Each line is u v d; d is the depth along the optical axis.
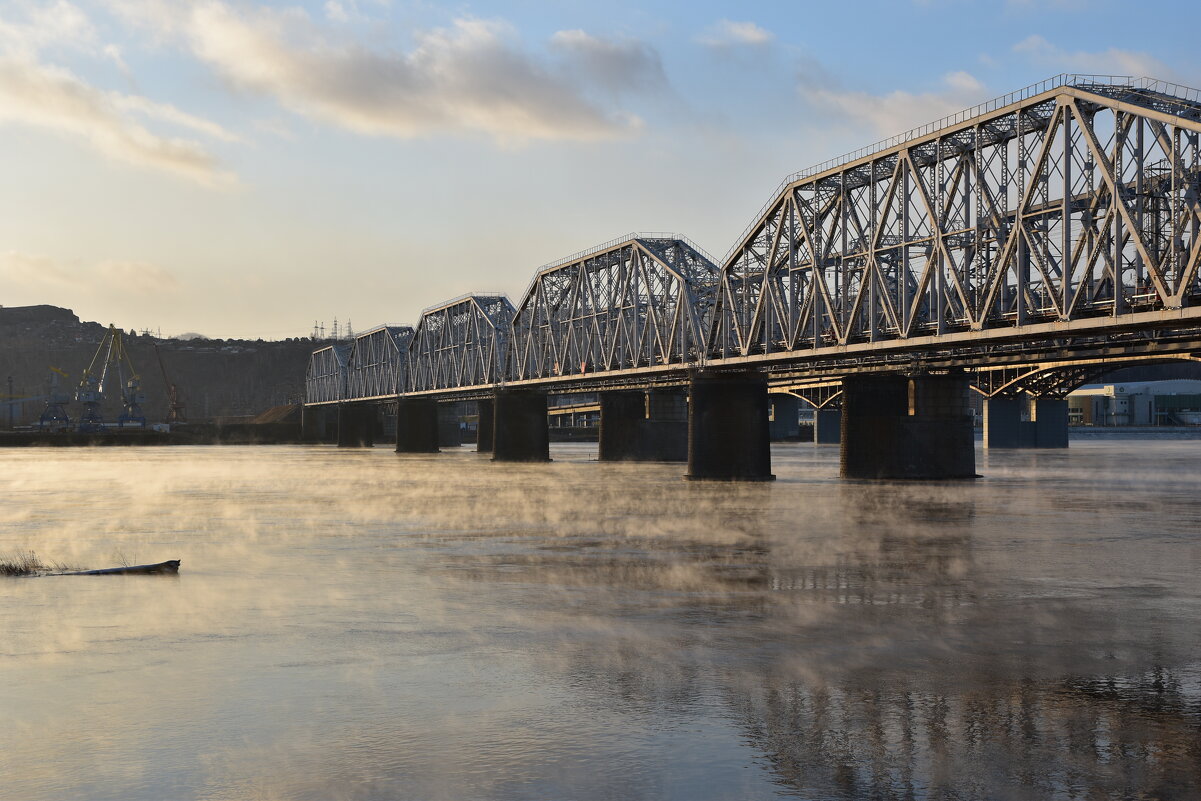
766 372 100.56
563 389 145.88
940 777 20.58
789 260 88.75
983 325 67.12
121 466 146.50
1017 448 183.88
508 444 151.75
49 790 20.39
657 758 21.69
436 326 191.00
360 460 165.75
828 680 27.02
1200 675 27.38
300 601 37.72
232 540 56.12
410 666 28.58
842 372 102.19
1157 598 38.09
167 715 24.55
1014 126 67.81
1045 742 22.42
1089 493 85.25
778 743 22.45
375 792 20.20
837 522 63.53
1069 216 60.75
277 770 21.25
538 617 34.84
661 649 30.30
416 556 49.53
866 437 100.88
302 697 25.83
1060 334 62.22
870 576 43.12
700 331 101.44
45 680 27.33
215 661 29.17
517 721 23.97
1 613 35.41
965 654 29.61
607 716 24.25
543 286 140.88
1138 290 58.34
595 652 29.98
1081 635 31.98
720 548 51.97
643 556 49.34
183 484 103.81
